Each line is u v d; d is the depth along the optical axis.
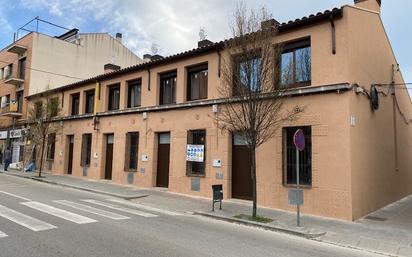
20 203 11.34
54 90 26.03
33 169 27.17
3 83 34.81
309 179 11.98
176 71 17.27
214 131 14.90
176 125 16.62
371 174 12.71
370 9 13.95
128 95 20.19
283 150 12.64
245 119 10.88
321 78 11.91
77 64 32.91
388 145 15.32
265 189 12.87
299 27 12.59
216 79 15.05
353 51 11.86
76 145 23.55
